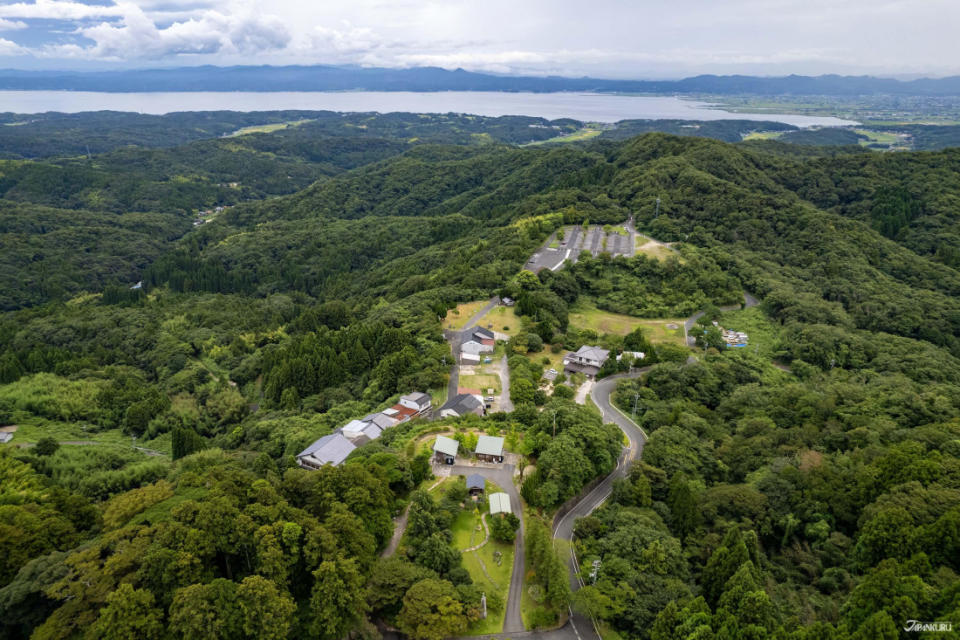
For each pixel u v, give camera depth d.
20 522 76.44
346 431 120.06
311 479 78.94
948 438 97.81
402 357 148.25
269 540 65.19
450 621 65.06
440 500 89.69
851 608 63.09
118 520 74.12
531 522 81.06
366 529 76.38
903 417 116.12
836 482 91.00
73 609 60.31
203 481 82.19
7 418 158.25
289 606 60.34
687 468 103.12
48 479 115.56
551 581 70.75
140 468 124.81
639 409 134.00
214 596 58.66
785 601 71.88
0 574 70.44
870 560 74.69
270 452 126.44
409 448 104.00
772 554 86.94
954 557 68.06
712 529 87.69
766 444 111.94
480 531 85.38
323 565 63.97
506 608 72.56
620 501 94.81
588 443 104.94
